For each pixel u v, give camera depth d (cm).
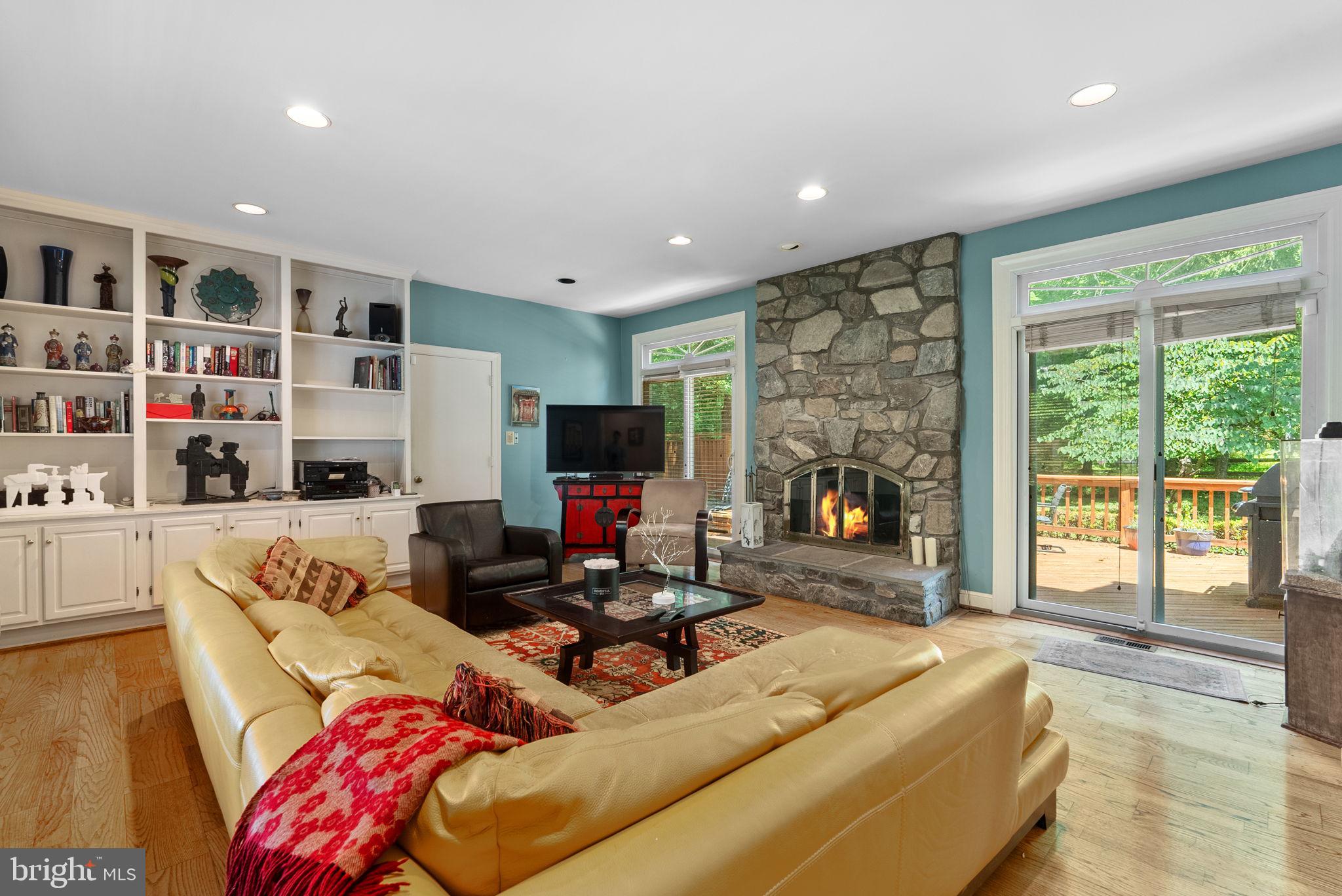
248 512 417
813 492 518
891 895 111
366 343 488
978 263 427
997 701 138
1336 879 165
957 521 432
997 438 418
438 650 233
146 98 253
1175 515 359
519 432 623
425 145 295
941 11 205
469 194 354
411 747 86
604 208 376
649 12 204
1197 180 339
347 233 420
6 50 220
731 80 244
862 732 110
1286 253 321
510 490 616
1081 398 393
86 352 383
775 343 538
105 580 368
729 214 388
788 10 204
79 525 360
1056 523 406
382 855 79
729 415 614
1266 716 262
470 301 586
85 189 346
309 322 468
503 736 93
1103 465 386
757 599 300
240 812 122
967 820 131
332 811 83
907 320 450
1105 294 381
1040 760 174
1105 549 386
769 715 112
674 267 509
